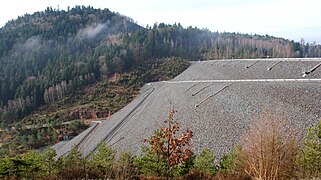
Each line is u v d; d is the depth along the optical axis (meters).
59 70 109.44
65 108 90.81
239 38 172.12
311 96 29.72
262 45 145.75
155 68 115.06
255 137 17.28
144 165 19.20
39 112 91.00
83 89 102.56
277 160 15.93
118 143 44.12
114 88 100.88
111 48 127.00
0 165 20.05
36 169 20.92
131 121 55.84
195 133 32.31
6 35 168.88
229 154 20.97
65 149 55.97
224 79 60.28
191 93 53.69
